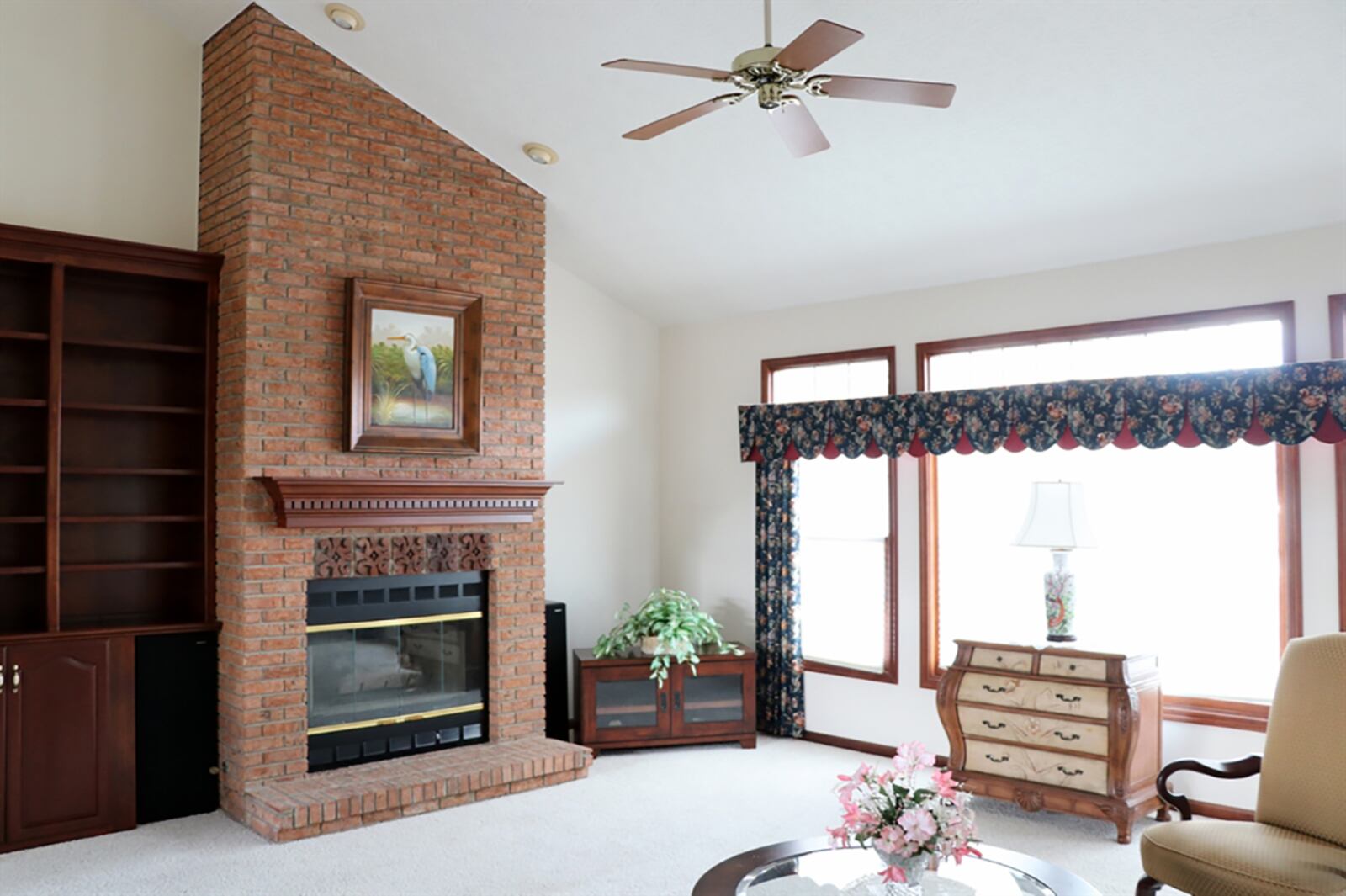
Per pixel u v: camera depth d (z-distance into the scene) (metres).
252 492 4.87
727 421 7.04
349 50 5.09
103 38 5.13
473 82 5.09
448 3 4.54
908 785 2.99
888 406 5.96
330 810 4.68
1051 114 4.37
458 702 5.66
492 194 5.75
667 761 5.98
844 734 6.34
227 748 4.99
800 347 6.63
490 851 4.46
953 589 5.94
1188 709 4.93
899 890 3.00
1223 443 4.69
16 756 4.54
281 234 4.97
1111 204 4.88
